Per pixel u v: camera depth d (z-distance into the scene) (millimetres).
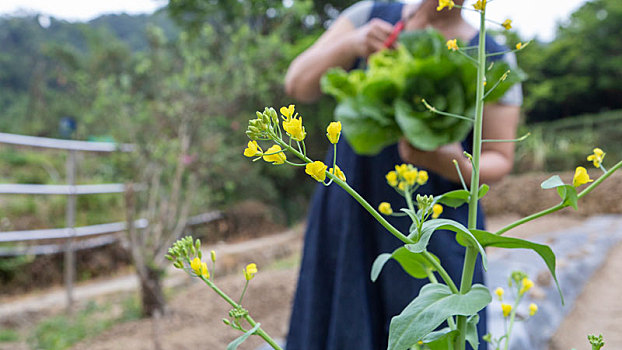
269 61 4730
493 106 1135
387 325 1184
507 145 1140
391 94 957
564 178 9086
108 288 4875
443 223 426
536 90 17875
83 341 3041
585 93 20375
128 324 3336
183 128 4078
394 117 959
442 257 1078
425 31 1053
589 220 7918
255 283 4129
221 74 4227
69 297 3936
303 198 10766
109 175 7262
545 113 21641
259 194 9070
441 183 1153
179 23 7965
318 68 1360
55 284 5039
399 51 1091
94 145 4133
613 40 19766
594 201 8391
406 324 443
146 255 3580
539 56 19344
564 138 13969
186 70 4172
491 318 2287
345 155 1274
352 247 1203
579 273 4273
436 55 959
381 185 1203
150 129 4074
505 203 9039
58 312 3900
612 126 14195
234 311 463
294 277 4336
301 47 7465
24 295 4660
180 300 3797
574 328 3121
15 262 4766
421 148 892
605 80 19656
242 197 8578
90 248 5473
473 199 510
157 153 3861
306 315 1312
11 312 3852
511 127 1144
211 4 7047
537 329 2742
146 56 4469
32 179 7344
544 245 430
